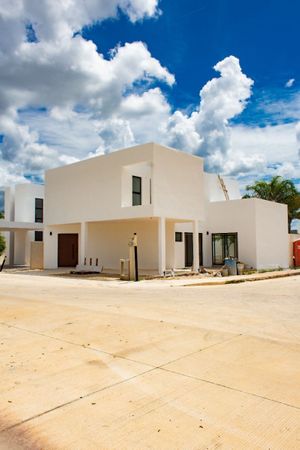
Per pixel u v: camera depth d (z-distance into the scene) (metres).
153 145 18.53
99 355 5.55
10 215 35.91
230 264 21.14
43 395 4.14
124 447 3.13
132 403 3.94
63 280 18.03
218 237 26.92
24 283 16.80
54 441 3.23
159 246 18.97
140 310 9.13
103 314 8.53
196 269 21.16
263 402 3.96
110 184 20.41
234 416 3.65
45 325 7.45
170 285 16.06
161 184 18.89
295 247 28.83
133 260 17.80
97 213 21.03
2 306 9.70
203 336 6.64
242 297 11.90
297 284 16.67
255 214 24.81
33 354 5.60
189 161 20.83
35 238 34.62
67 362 5.24
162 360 5.32
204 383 4.48
